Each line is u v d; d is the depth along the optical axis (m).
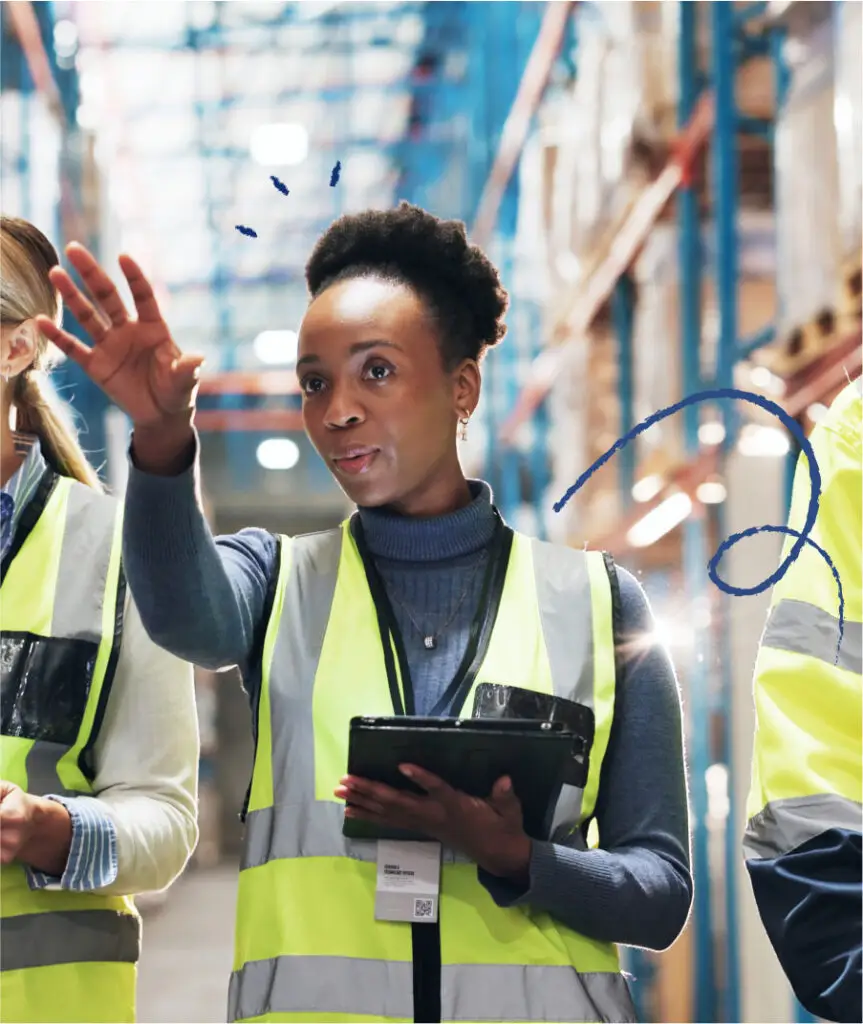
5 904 1.62
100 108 10.12
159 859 1.68
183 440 1.41
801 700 1.39
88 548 1.78
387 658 1.61
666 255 5.20
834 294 3.26
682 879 1.59
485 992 1.50
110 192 9.69
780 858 1.33
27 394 1.83
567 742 1.40
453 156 11.70
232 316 14.33
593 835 1.73
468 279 1.72
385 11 10.67
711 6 4.41
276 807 1.56
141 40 10.90
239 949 1.55
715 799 4.55
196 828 1.77
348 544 1.71
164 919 11.09
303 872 1.53
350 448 1.60
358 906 1.52
